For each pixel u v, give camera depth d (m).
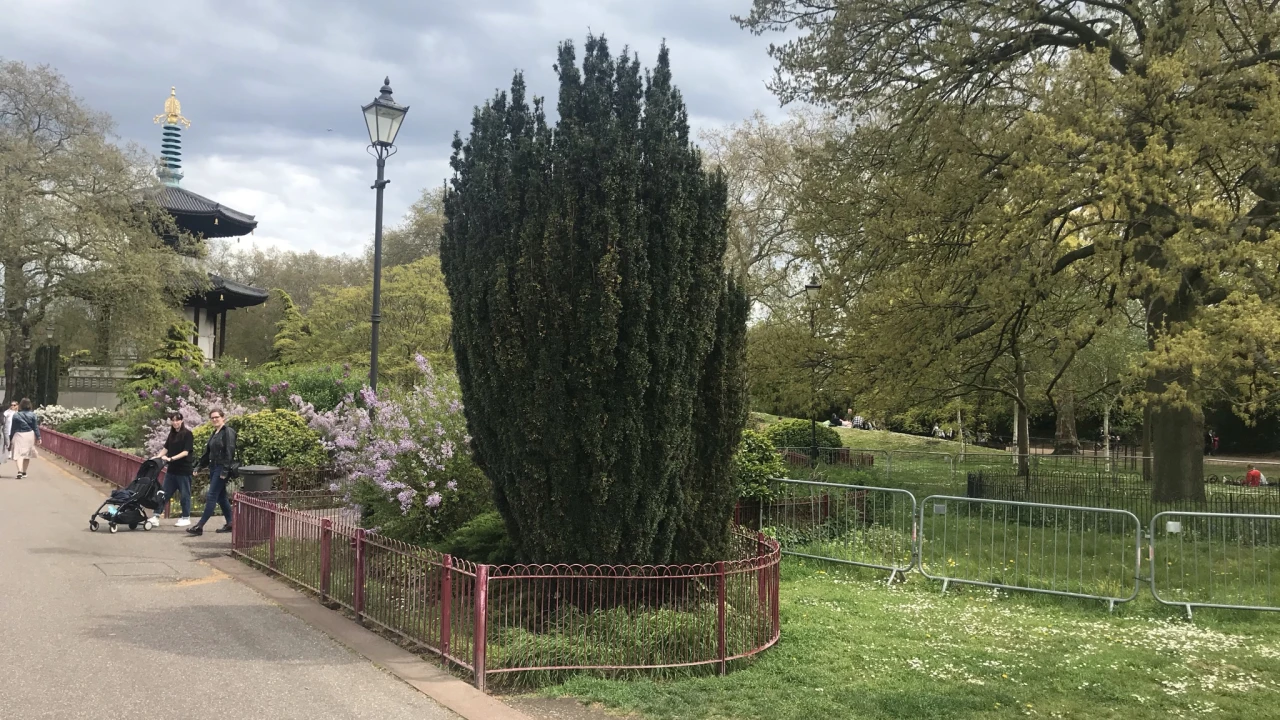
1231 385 12.84
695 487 6.38
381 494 8.65
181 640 5.72
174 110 46.47
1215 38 12.22
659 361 5.83
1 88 33.06
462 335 6.29
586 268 5.75
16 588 7.05
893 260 15.96
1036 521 9.37
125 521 10.48
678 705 4.74
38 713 4.29
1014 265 12.80
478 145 6.18
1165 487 13.90
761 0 16.44
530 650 5.21
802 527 10.45
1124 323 20.86
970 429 37.00
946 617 7.25
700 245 6.09
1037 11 14.14
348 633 6.02
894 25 15.46
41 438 25.66
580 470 5.87
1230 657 6.10
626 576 5.65
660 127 5.94
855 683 5.25
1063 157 11.88
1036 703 4.98
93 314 37.16
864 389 18.38
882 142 16.64
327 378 19.14
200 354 34.66
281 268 63.09
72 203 33.25
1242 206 15.16
